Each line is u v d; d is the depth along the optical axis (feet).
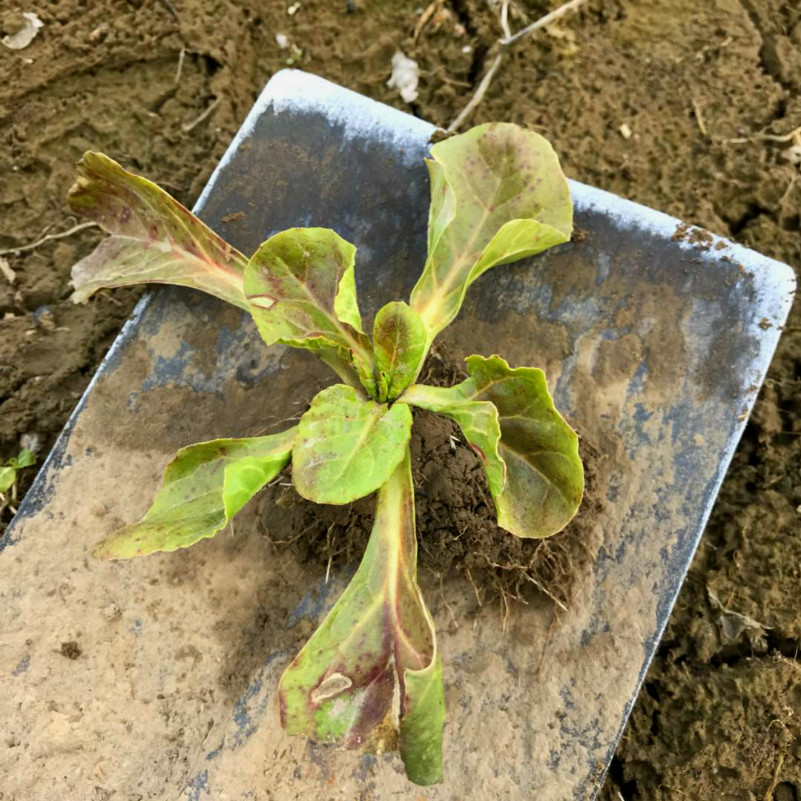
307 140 0.92
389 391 0.77
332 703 0.69
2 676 0.80
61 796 0.78
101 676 0.81
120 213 0.84
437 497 0.82
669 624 1.01
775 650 0.98
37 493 0.84
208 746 0.80
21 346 1.05
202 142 1.13
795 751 0.95
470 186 0.84
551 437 0.69
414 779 0.68
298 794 0.79
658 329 0.86
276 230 0.90
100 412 0.86
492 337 0.87
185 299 0.89
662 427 0.85
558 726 0.80
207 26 1.14
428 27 1.17
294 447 0.70
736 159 1.13
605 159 1.14
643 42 1.17
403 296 0.89
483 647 0.82
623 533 0.83
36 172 1.11
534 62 1.16
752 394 0.84
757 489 1.05
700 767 0.95
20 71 1.11
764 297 0.86
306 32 1.18
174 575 0.83
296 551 0.83
